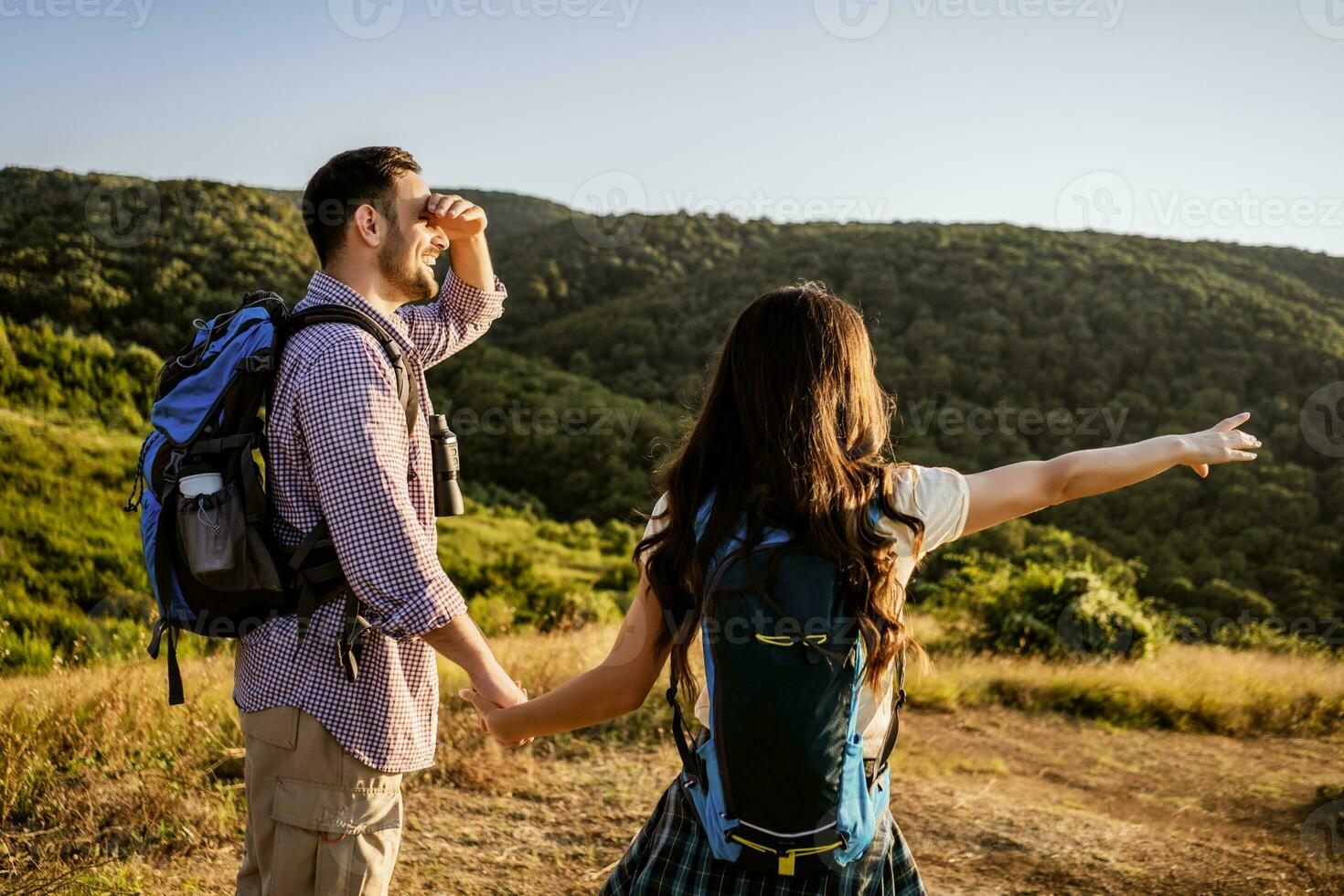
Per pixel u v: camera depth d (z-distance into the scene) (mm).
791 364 1313
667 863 1309
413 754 1620
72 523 17844
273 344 1527
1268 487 36750
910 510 1341
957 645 9352
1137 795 4656
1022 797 4305
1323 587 32094
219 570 1457
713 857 1272
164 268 38625
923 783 4348
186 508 1474
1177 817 4254
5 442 20828
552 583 22250
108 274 37125
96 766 3225
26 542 16328
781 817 1190
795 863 1210
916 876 1386
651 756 4145
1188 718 6535
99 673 4184
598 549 32281
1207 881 3223
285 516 1544
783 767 1176
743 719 1189
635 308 65750
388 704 1574
